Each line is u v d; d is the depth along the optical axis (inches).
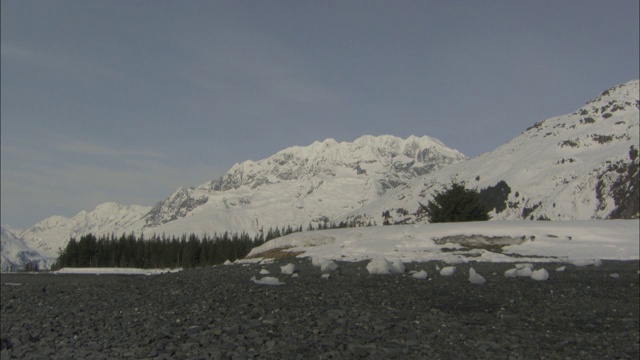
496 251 1660.9
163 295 949.2
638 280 1117.7
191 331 639.8
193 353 543.5
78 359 538.9
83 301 954.1
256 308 772.0
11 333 690.8
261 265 1546.5
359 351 552.4
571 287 1012.5
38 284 1590.8
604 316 773.3
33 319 800.3
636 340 636.7
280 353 541.3
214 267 1679.4
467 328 666.8
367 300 847.7
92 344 598.5
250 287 1004.6
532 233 1758.1
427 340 605.9
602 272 1264.8
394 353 550.9
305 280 1115.3
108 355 550.3
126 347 580.7
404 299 861.2
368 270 1258.6
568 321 737.0
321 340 592.7
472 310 791.1
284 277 1186.0
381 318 707.4
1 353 580.4
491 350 573.9
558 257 1541.6
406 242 1754.4
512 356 553.3
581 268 1354.6
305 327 650.8
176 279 1247.5
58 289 1217.4
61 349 584.4
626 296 930.7
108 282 1354.6
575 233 1765.5
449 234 1771.7
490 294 921.5
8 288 1331.2
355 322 684.1
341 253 1696.6
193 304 828.6
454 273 1214.3
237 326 653.9
